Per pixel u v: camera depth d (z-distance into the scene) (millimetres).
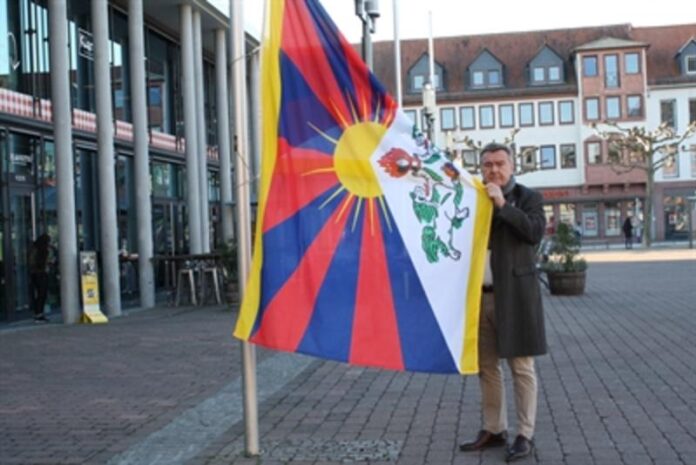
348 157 6270
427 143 6277
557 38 68688
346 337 6137
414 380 9750
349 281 6188
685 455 6227
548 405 8086
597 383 9133
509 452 6164
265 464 6367
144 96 20688
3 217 18156
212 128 30672
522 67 67812
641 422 7285
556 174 65750
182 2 23531
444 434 7102
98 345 13648
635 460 6137
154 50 26250
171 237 27062
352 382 9766
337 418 7895
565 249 20422
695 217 63688
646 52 65750
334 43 6270
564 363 10547
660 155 62750
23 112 18812
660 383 9023
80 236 21703
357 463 6312
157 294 24859
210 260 21125
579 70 65062
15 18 18906
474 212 6199
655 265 32656
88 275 17750
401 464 6246
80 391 9625
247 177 6656
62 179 17516
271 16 6305
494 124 66625
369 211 6242
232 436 7281
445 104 67125
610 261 37031
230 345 13117
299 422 7781
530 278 6121
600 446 6535
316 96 6293
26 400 9164
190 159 23750
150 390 9586
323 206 6234
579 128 65312
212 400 8898
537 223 6039
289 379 10078
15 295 18469
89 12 22188
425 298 6184
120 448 7023
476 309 6184
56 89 17281
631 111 64688
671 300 18422
